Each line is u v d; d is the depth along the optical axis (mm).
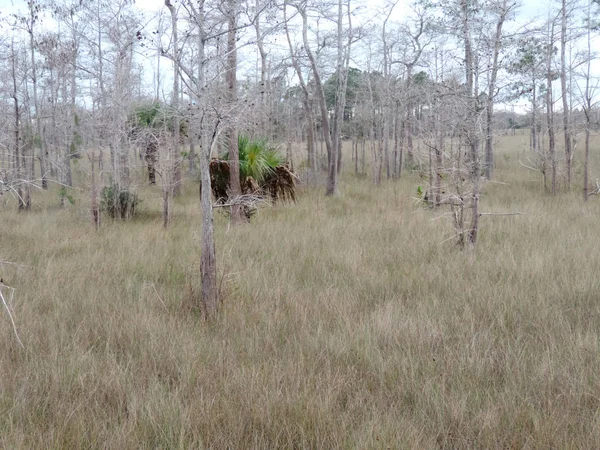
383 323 5406
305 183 19938
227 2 6020
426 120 11758
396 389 4309
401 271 7578
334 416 3885
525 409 3873
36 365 4586
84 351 4949
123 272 7789
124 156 14438
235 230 10969
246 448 3590
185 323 5676
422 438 3635
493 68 8969
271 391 4074
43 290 6750
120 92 13531
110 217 13305
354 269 7629
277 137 24125
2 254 8688
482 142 9391
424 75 20766
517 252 8406
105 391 4230
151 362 4805
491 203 14211
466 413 3869
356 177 25703
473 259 7953
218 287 6469
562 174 17734
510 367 4559
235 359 4809
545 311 5688
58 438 3537
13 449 3449
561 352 4812
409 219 11656
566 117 16953
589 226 10570
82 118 15734
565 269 7199
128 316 5797
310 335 5266
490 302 6086
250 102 6125
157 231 11164
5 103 15672
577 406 3941
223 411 3928
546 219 11227
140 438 3658
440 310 5945
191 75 5867
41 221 12797
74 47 16922
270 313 5781
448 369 4562
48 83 21328
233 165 11930
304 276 7500
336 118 17484
